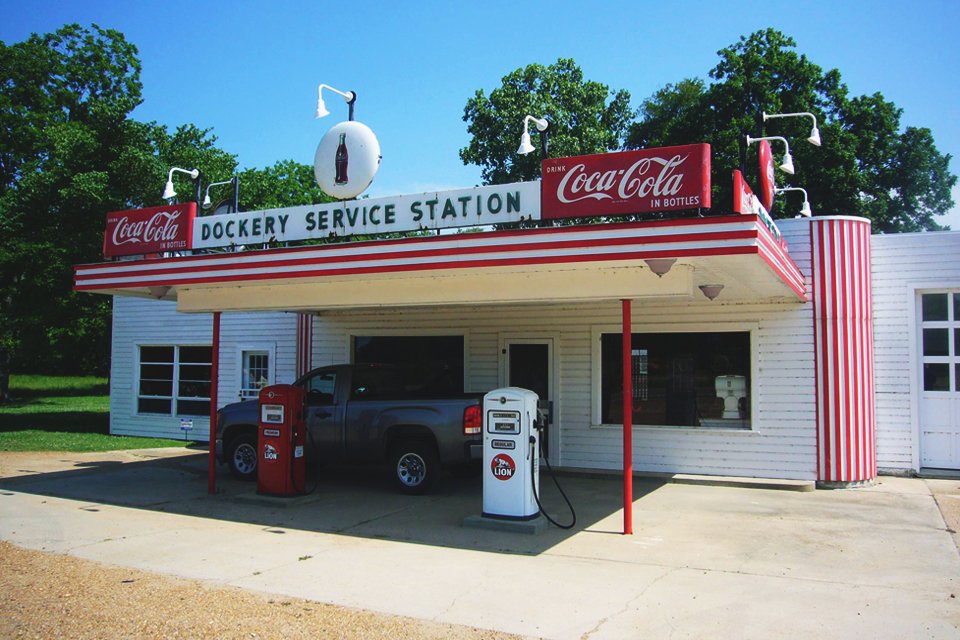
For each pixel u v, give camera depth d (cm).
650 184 751
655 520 901
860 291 1153
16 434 1936
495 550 762
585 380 1288
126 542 794
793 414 1152
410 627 531
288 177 4238
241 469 1209
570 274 838
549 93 2811
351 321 1493
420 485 1066
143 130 2833
